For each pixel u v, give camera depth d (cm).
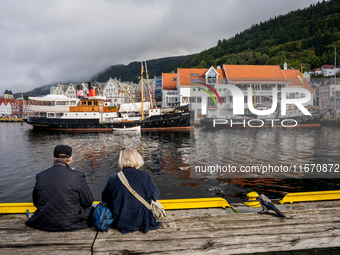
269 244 271
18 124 8288
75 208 277
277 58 11712
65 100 4862
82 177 285
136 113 5231
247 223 299
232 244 265
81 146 2580
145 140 3080
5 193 1068
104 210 278
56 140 3250
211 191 963
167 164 1572
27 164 1716
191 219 312
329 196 405
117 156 1950
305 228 286
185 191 991
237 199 877
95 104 4778
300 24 18525
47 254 242
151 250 246
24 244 250
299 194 396
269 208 319
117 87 9394
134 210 272
